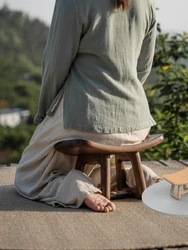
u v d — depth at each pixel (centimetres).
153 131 528
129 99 310
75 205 310
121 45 305
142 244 260
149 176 331
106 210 302
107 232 274
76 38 301
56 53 304
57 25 301
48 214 300
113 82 305
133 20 307
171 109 523
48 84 317
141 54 332
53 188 318
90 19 297
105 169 310
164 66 534
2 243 260
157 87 527
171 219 293
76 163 318
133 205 317
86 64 306
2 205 317
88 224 285
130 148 312
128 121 310
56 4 305
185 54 545
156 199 292
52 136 316
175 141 525
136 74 319
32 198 326
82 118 301
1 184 364
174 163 436
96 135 303
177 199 289
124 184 336
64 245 258
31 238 266
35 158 329
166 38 548
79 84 305
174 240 264
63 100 310
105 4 297
